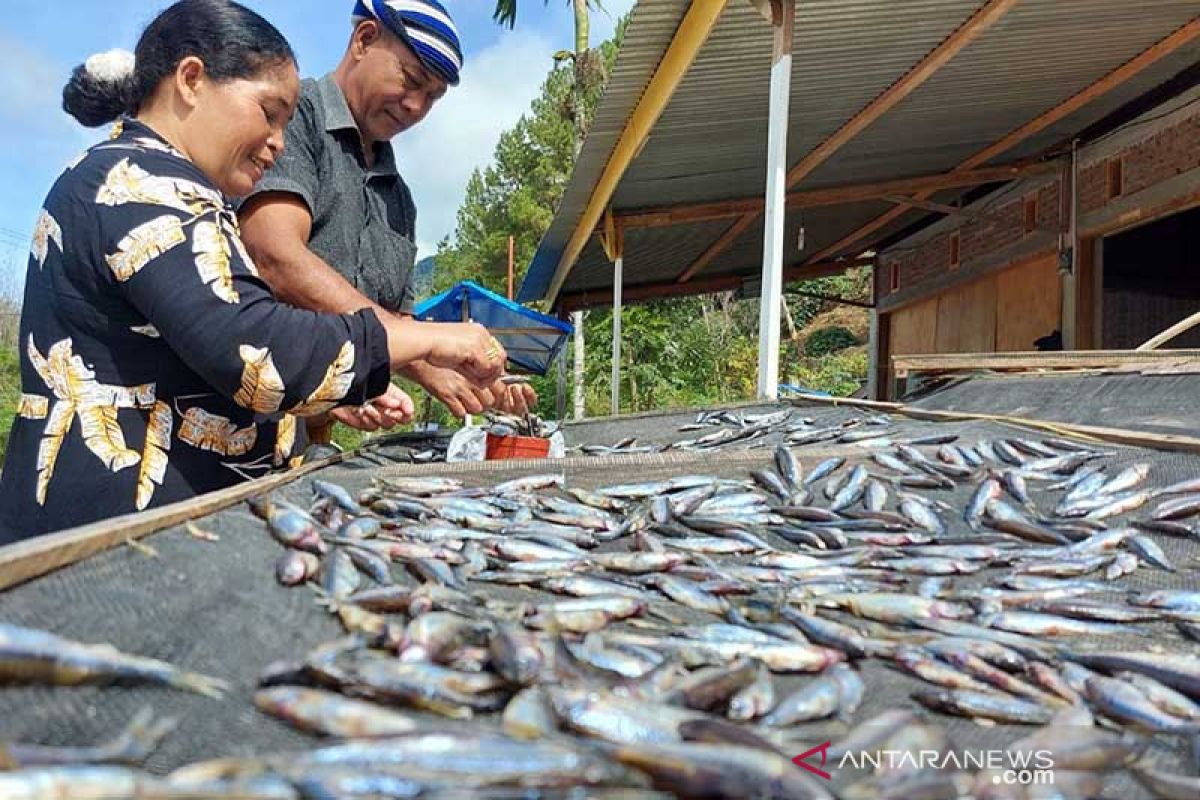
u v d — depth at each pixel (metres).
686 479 3.29
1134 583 2.18
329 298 3.10
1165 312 11.27
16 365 19.28
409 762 0.98
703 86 7.37
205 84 2.24
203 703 1.18
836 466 3.46
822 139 9.21
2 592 1.28
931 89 8.10
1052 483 3.16
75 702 1.10
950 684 1.53
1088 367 5.51
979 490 3.02
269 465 2.83
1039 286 11.33
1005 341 12.23
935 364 6.91
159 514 1.81
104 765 0.98
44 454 2.16
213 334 2.04
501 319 13.61
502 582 2.03
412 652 1.37
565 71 34.53
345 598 1.68
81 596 1.37
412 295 4.59
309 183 3.52
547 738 1.10
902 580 2.19
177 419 2.32
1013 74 7.91
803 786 0.99
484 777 0.96
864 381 26.20
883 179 11.15
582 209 11.33
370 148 4.12
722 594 2.03
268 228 3.12
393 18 3.62
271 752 1.08
